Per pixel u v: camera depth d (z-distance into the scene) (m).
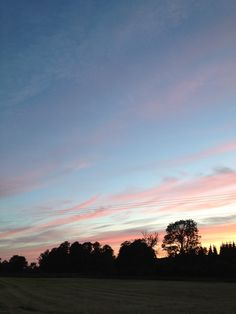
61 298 50.88
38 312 34.66
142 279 106.19
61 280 104.06
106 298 50.88
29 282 94.19
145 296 54.31
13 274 150.50
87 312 35.00
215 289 67.06
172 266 125.31
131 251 146.88
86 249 184.38
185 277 108.31
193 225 142.62
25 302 45.16
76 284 85.31
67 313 34.12
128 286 77.38
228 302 45.12
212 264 117.38
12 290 66.69
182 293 59.00
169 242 144.12
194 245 141.25
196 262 130.75
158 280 100.56
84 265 176.50
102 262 169.38
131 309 37.91
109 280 102.75
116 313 34.34
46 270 185.75
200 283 86.12
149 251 145.38
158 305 41.97
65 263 181.88
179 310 37.00
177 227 142.88
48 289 69.12
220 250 135.00
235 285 78.44
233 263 116.06
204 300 47.84
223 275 110.50
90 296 54.22
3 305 41.66
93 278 116.44
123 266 147.00
